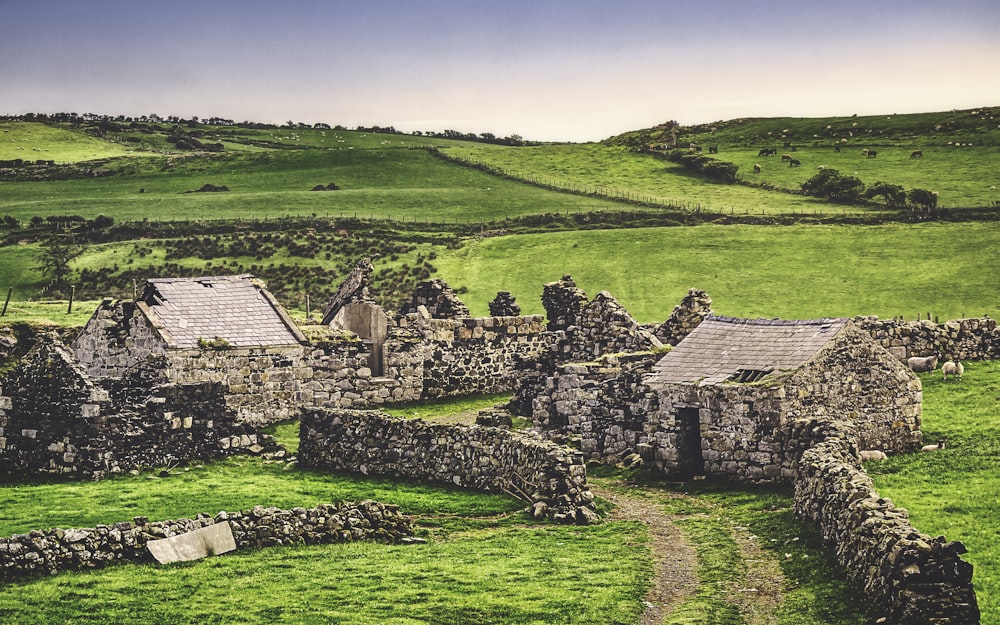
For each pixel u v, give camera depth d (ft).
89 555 106.32
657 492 154.20
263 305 210.18
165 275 490.49
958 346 215.51
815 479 121.90
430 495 144.97
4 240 564.71
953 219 574.97
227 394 198.59
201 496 143.33
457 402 225.76
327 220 588.50
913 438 160.04
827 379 153.48
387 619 96.12
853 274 479.41
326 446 163.84
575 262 503.61
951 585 84.38
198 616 94.79
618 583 107.96
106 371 201.46
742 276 480.23
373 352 222.28
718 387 155.12
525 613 98.84
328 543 119.14
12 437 159.94
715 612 99.35
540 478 138.41
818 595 99.55
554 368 228.84
